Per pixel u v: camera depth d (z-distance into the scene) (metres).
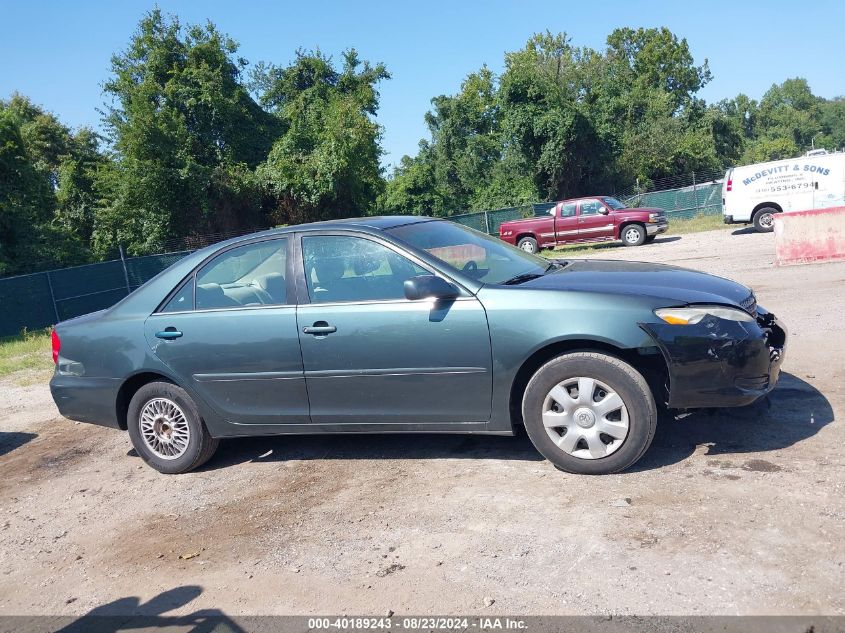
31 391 9.23
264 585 3.54
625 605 2.98
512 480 4.37
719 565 3.17
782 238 12.09
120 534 4.39
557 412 4.30
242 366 4.88
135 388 5.43
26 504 5.11
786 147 88.62
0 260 21.36
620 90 46.38
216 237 29.95
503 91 38.06
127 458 5.88
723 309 4.16
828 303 8.43
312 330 4.66
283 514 4.34
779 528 3.41
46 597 3.74
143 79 32.69
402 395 4.57
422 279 4.30
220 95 32.22
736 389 4.12
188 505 4.70
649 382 4.45
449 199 38.16
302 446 5.54
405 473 4.73
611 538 3.53
